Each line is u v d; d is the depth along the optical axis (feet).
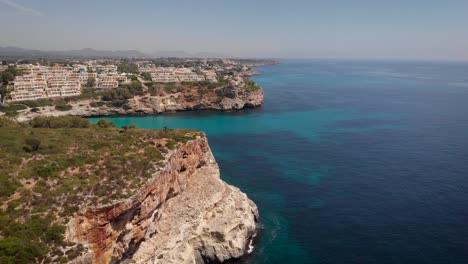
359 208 256.73
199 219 201.57
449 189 286.66
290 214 249.14
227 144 438.40
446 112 631.15
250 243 213.46
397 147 411.34
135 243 163.43
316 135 478.59
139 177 164.35
